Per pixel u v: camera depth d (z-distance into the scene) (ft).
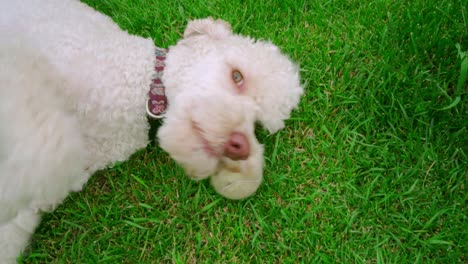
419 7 2.05
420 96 1.86
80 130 1.47
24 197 1.28
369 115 1.86
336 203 1.74
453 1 2.04
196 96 1.44
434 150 1.80
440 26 2.01
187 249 1.65
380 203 1.73
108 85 1.51
